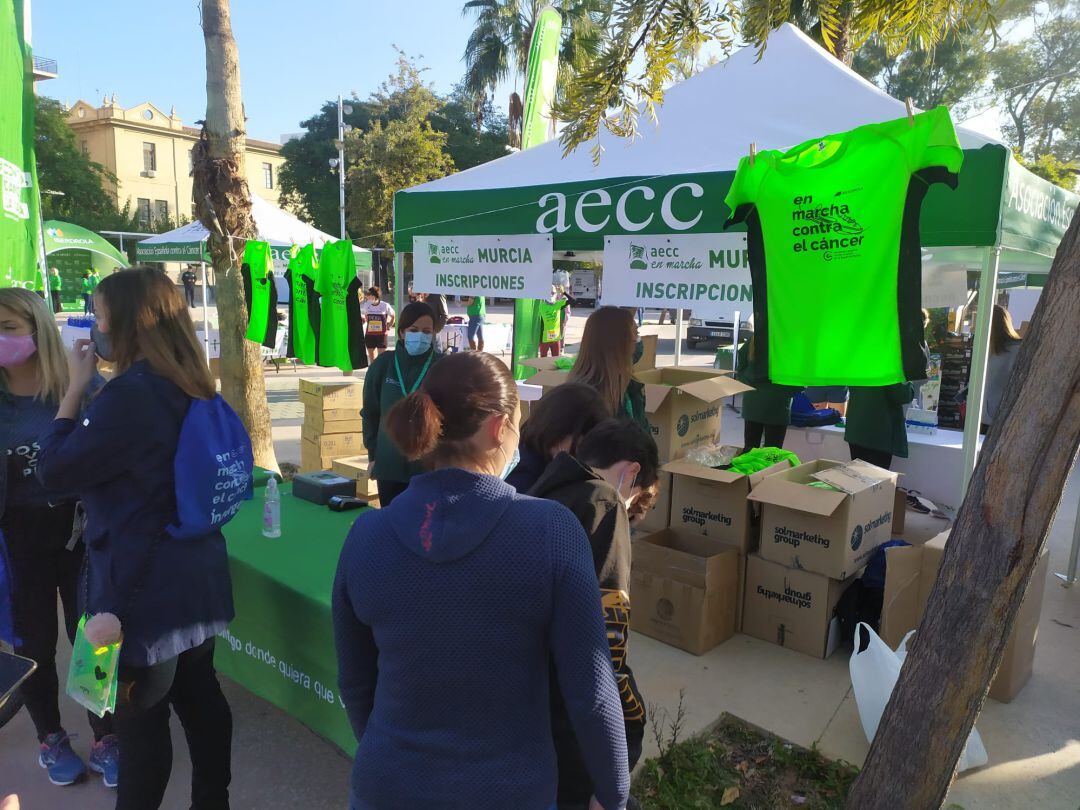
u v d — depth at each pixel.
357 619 1.35
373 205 25.91
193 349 1.99
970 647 1.73
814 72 3.96
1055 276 1.56
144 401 1.85
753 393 5.34
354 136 28.00
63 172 41.06
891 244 2.53
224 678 3.36
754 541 3.84
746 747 2.88
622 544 1.64
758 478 3.72
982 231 2.86
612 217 3.76
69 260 22.34
